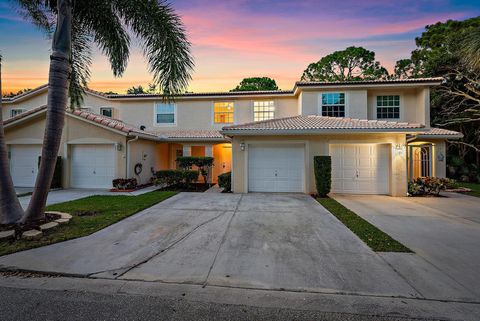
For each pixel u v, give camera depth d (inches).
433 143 534.9
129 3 278.4
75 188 484.1
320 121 459.8
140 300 117.0
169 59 287.0
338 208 313.0
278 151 436.8
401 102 556.7
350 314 107.0
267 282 134.3
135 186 470.9
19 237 193.9
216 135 580.7
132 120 671.1
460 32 661.9
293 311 109.1
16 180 498.9
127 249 180.1
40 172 224.2
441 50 694.5
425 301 116.6
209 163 514.0
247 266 153.5
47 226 213.2
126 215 271.0
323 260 162.9
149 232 219.6
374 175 422.6
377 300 117.4
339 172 430.0
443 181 442.6
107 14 290.8
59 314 106.3
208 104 653.9
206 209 307.1
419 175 570.6
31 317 104.3
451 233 220.7
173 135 583.2
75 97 322.7
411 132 375.9
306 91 559.8
